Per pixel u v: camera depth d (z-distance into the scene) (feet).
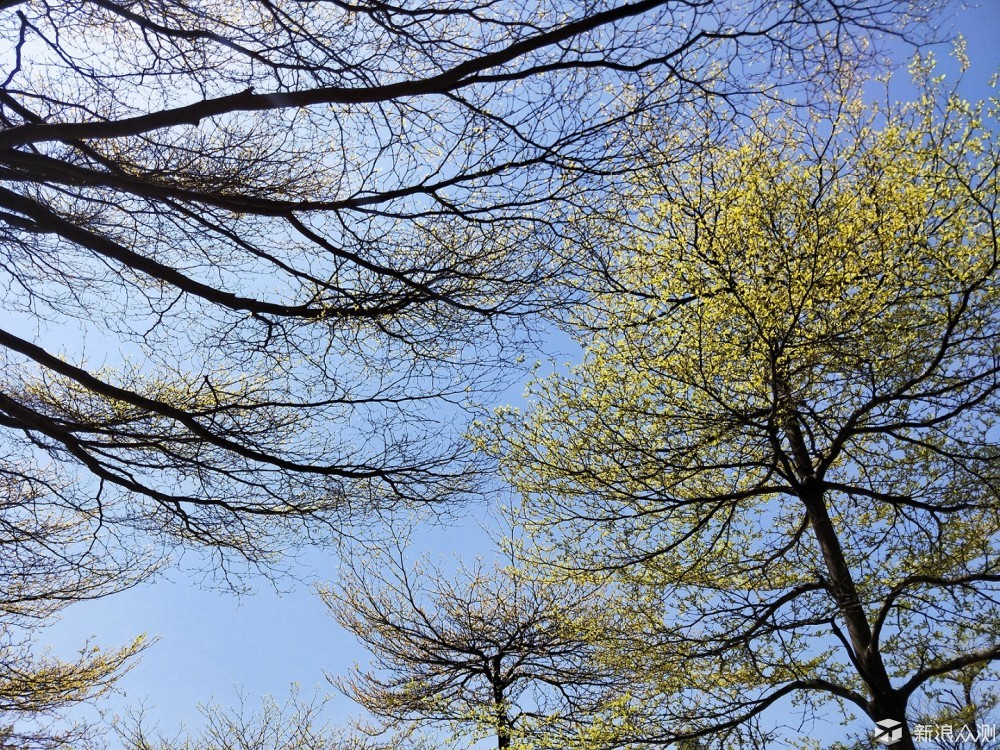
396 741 38.45
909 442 19.56
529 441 20.79
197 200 14.10
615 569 20.75
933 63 17.19
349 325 16.44
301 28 13.26
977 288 17.48
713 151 14.55
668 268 18.44
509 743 28.89
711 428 18.29
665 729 19.24
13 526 19.48
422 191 14.58
